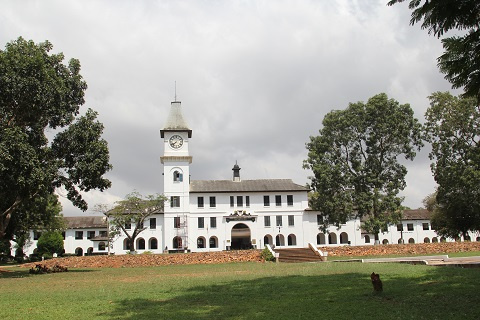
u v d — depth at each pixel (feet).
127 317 36.32
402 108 161.68
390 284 51.75
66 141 101.76
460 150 148.15
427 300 39.32
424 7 27.43
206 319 34.73
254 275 75.66
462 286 46.78
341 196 157.89
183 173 211.00
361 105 164.66
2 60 86.69
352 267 82.79
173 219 207.10
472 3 26.63
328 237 232.12
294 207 217.77
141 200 189.26
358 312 35.06
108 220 210.79
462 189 145.79
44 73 89.61
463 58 28.63
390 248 153.58
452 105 149.79
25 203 110.22
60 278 84.33
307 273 74.49
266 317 34.58
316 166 162.91
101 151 103.81
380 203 155.94
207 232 211.00
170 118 216.54
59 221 218.79
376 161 161.38
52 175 92.79
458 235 190.70
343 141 163.84
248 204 215.92
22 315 38.29
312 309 37.37
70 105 103.55
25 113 92.63
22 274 98.12
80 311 39.91
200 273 89.71
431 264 83.92
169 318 35.53
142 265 137.69
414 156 158.92
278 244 218.79
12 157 81.87
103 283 69.72
